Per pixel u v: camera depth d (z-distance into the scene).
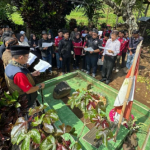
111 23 14.12
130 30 7.19
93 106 1.65
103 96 2.45
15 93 1.84
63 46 4.56
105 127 1.46
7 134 1.60
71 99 1.83
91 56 4.58
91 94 1.82
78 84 3.78
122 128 2.24
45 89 3.54
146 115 2.69
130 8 6.96
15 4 5.71
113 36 3.94
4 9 7.46
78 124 2.48
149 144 1.96
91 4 7.76
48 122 1.26
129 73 1.82
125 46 5.18
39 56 4.79
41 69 2.47
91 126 2.43
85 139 2.07
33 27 6.14
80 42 5.25
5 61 2.46
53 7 5.74
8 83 1.99
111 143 1.98
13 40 2.52
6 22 8.23
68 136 2.14
